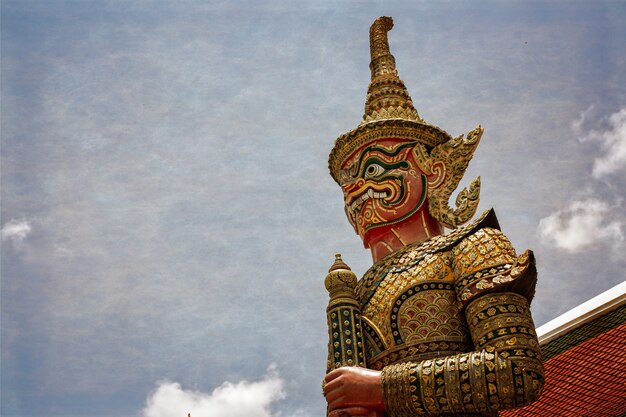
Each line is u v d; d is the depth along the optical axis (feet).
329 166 26.35
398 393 18.61
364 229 24.29
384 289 21.27
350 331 20.53
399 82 26.81
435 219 24.02
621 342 31.48
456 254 20.75
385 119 24.50
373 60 28.04
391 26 29.25
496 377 17.99
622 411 33.40
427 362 18.72
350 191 24.53
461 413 18.74
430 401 18.26
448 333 20.08
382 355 20.35
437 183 24.26
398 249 23.35
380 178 23.93
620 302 31.01
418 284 20.80
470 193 23.70
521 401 18.02
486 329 18.95
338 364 20.20
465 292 19.74
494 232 20.81
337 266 21.86
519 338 18.54
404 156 24.29
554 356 33.09
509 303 19.12
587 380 33.06
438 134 25.07
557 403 34.30
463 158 24.43
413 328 20.24
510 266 19.58
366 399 18.95
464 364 18.29
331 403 19.45
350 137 24.79
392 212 23.71
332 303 21.17
